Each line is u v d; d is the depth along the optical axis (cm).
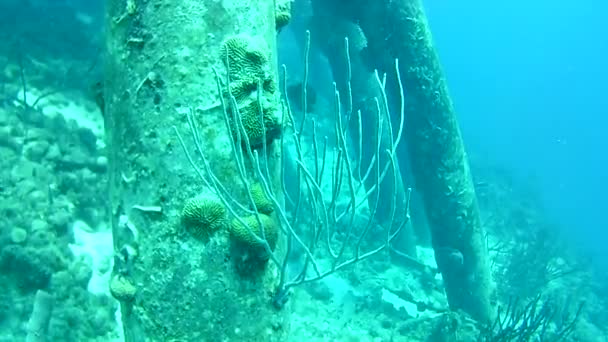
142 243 271
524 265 1138
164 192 269
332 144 1320
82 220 637
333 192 290
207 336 258
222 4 286
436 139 782
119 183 288
